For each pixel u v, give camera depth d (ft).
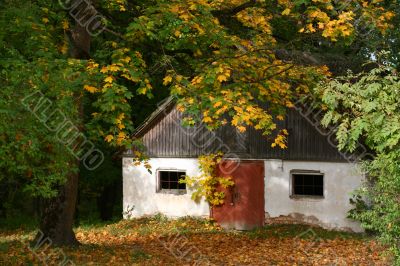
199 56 41.29
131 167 69.31
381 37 60.44
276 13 43.09
